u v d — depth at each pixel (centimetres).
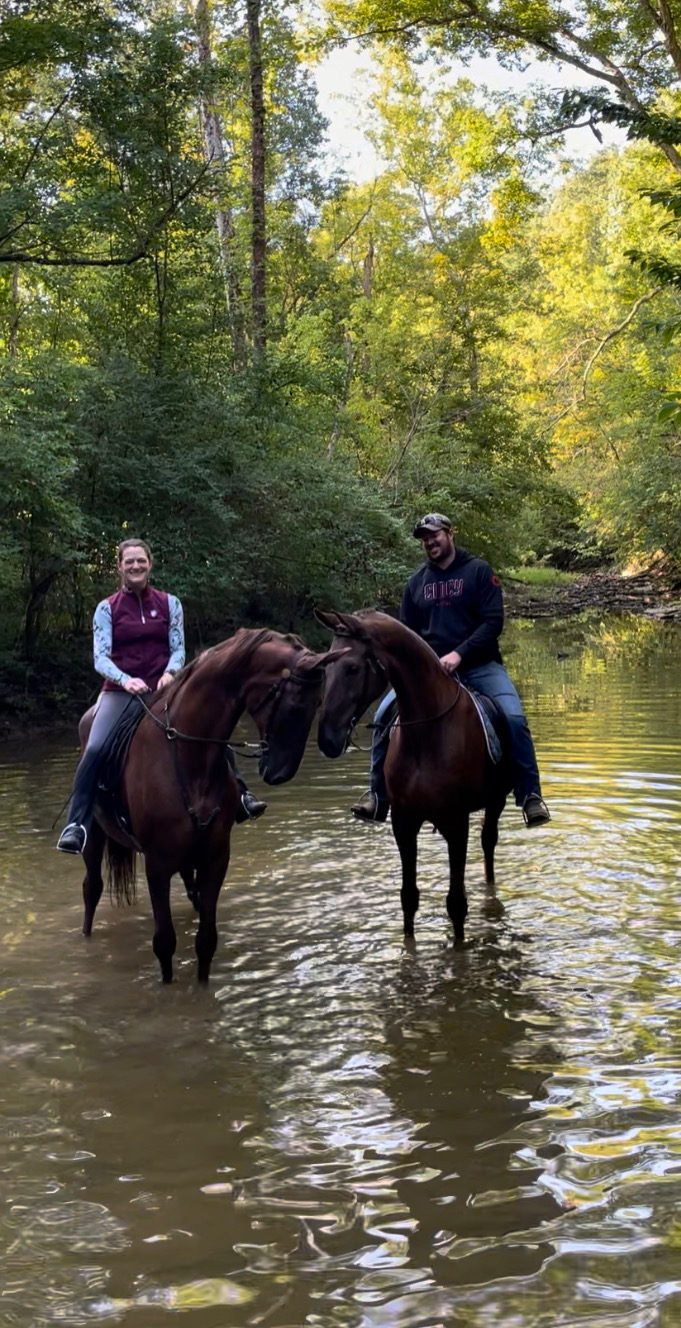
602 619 3334
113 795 601
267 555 1989
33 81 1728
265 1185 395
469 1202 380
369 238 4128
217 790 574
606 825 923
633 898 733
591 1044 511
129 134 1712
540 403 4206
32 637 1742
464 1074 484
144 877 844
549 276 4809
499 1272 340
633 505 3769
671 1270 339
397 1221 370
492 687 711
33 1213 379
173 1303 329
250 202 2803
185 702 570
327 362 2609
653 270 1282
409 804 650
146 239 1781
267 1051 515
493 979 600
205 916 587
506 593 4109
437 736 640
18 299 2345
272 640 558
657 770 1134
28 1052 516
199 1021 552
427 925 696
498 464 3328
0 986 603
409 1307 325
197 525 1781
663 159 2759
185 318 2005
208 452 1803
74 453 1650
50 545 1543
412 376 3192
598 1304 324
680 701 1628
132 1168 410
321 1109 454
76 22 1633
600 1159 406
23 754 1352
